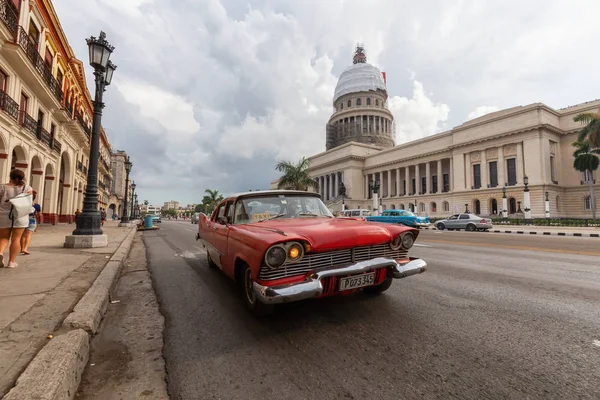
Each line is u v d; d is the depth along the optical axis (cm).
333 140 8419
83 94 2436
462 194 4912
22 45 1217
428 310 357
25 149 1378
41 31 1477
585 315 343
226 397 196
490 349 262
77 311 303
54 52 1694
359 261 322
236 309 376
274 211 413
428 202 5484
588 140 3375
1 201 504
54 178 1830
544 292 437
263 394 199
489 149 4662
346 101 8431
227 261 395
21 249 655
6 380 180
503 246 1064
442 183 5384
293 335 293
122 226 2334
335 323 321
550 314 346
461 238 1462
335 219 408
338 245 305
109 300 407
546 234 1922
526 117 4234
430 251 916
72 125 2044
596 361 241
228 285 502
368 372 226
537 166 4059
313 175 8031
